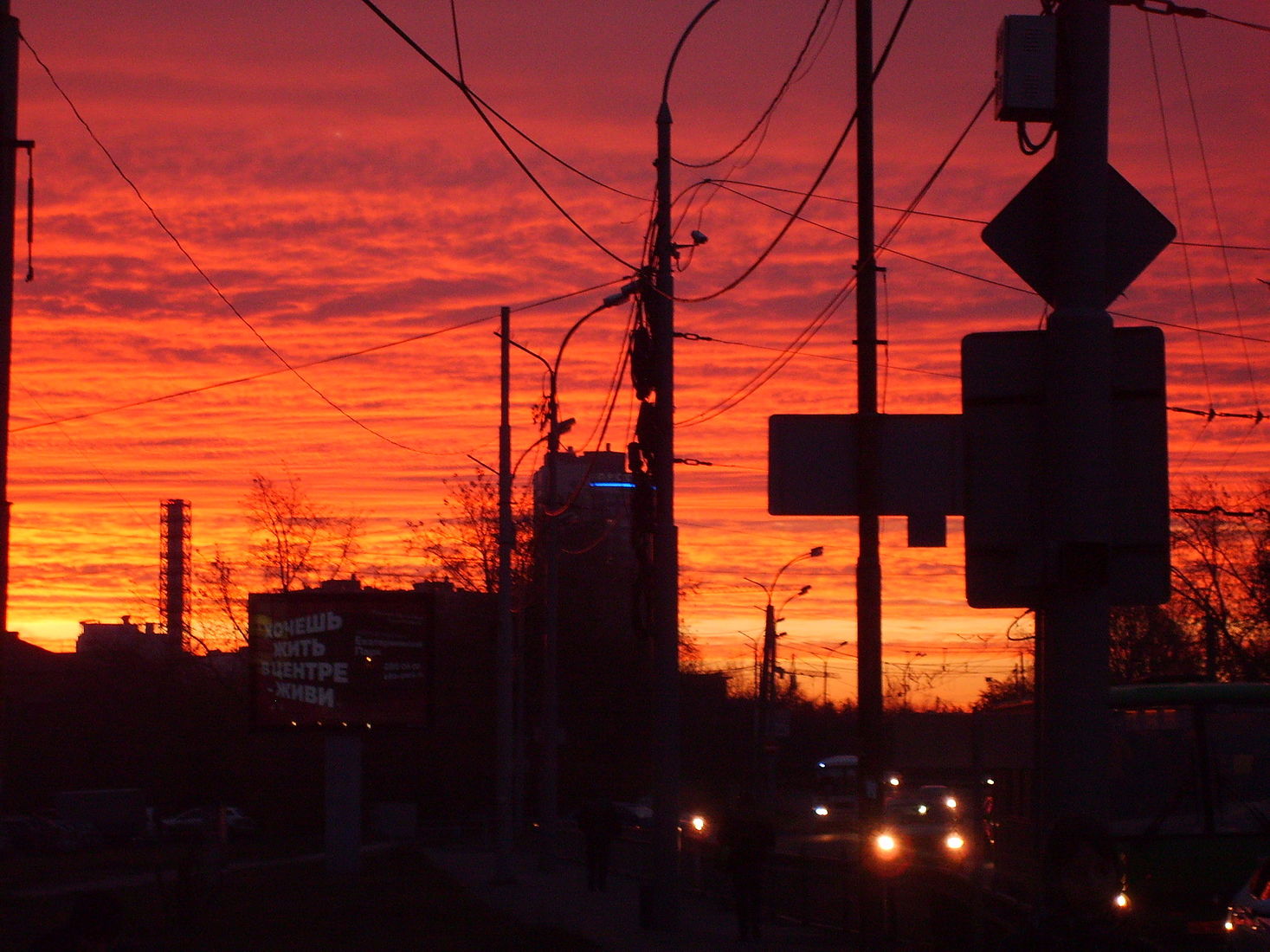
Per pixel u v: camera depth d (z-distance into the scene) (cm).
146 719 14950
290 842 11919
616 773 13350
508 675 6450
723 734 15725
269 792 13225
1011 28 1202
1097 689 1131
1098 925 1479
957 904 2691
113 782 15050
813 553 9606
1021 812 3028
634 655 13500
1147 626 10319
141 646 17312
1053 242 1205
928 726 3697
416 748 13088
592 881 5903
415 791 13188
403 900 5319
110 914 1653
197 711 14612
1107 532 1151
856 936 3719
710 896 5362
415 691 6762
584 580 13438
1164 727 3055
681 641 14350
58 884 7481
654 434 4250
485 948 3684
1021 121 1228
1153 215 1188
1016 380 1199
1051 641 1148
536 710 13250
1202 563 9000
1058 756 1132
